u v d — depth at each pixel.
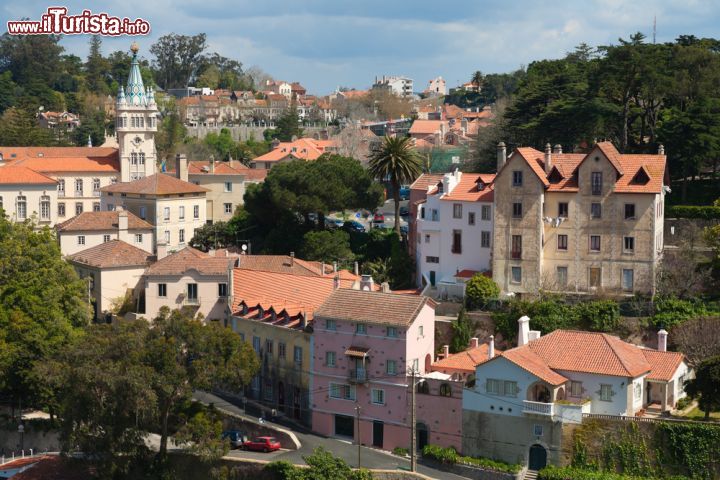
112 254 158.62
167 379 113.56
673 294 133.75
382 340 122.25
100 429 116.38
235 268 150.12
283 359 132.25
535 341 119.12
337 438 125.12
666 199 163.75
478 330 136.00
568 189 138.25
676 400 115.69
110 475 114.62
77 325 140.75
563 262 139.12
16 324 129.75
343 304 126.94
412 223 165.12
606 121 171.75
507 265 141.00
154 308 146.12
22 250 140.50
